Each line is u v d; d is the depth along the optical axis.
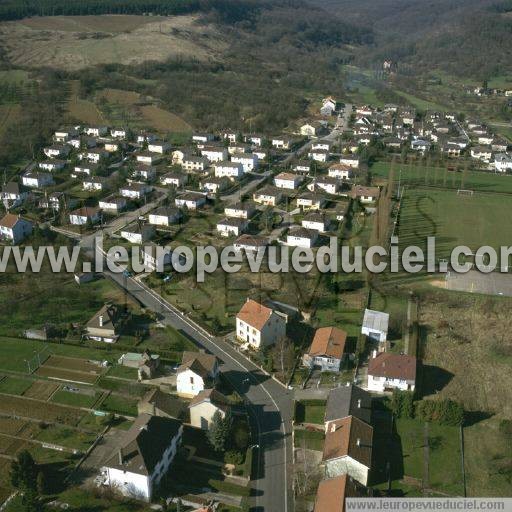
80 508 81.62
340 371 113.81
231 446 93.00
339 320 131.00
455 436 96.44
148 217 188.12
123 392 106.50
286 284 146.75
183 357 111.56
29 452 92.19
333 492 77.75
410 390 105.88
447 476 87.94
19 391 106.75
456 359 118.06
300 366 115.19
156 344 120.62
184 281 148.25
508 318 133.25
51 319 129.62
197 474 88.44
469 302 139.50
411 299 140.62
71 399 104.94
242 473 88.56
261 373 113.75
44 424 98.19
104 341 121.69
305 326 128.88
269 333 119.69
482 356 119.31
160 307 135.88
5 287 142.62
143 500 83.44
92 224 184.38
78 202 199.12
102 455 91.81
